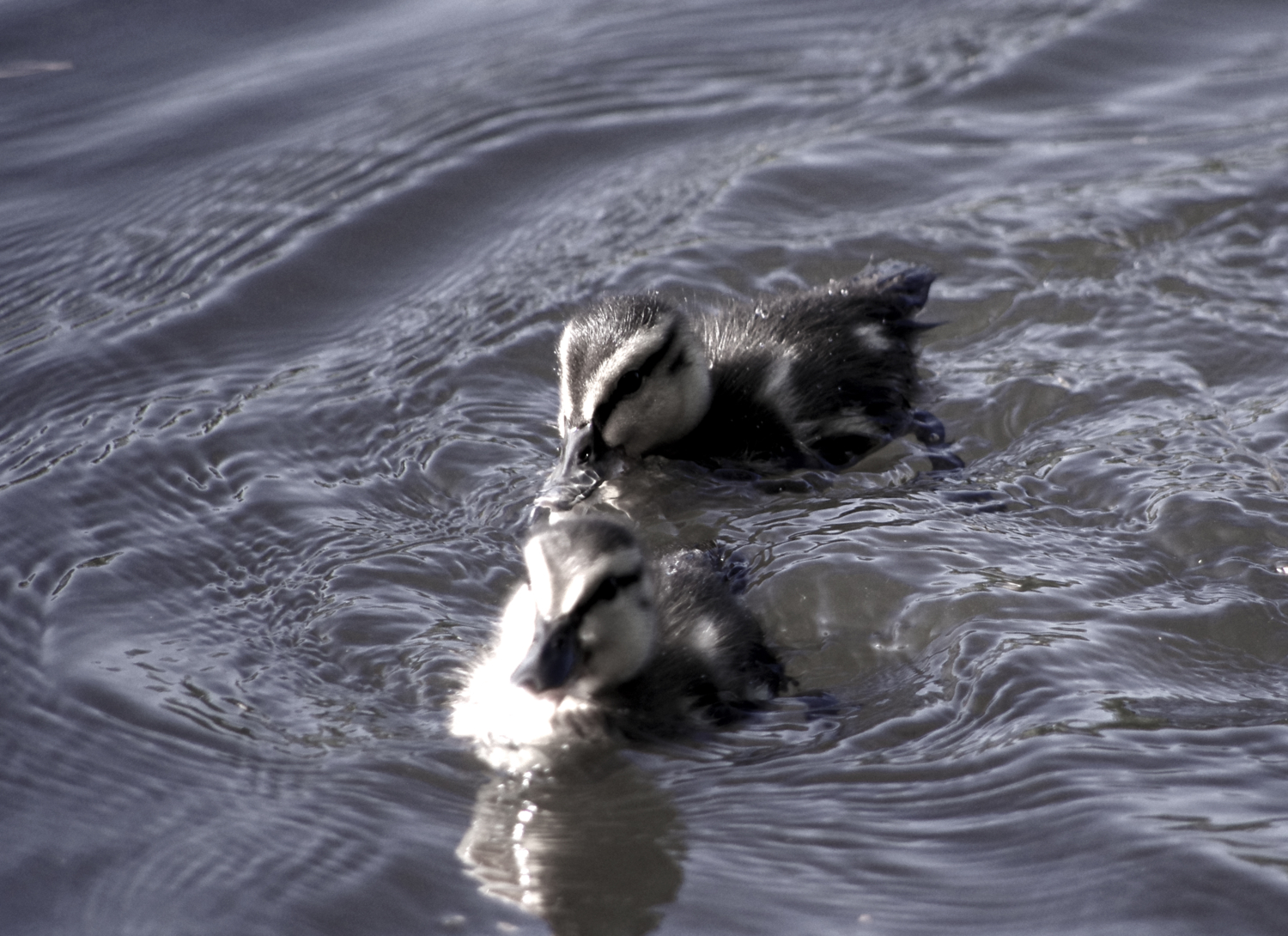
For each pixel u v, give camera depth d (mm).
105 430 12891
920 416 13203
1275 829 7996
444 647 10102
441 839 8328
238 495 11961
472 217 16719
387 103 18984
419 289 15383
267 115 18672
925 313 14797
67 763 9000
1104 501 11602
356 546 11281
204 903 7836
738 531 11648
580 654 9188
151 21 21078
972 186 17000
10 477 12195
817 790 8656
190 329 14570
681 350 12828
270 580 10906
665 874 7996
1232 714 9133
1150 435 12453
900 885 7820
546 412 13406
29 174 17297
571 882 7969
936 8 22094
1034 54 20219
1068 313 14625
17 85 19297
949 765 8758
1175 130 18125
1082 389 13266
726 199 16844
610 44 21016
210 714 9438
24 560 11094
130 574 10945
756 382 13156
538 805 8625
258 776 8859
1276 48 20141
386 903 7824
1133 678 9484
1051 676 9438
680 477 12539
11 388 13586
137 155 17719
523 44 20969
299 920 7703
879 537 11203
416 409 13328
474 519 11781
